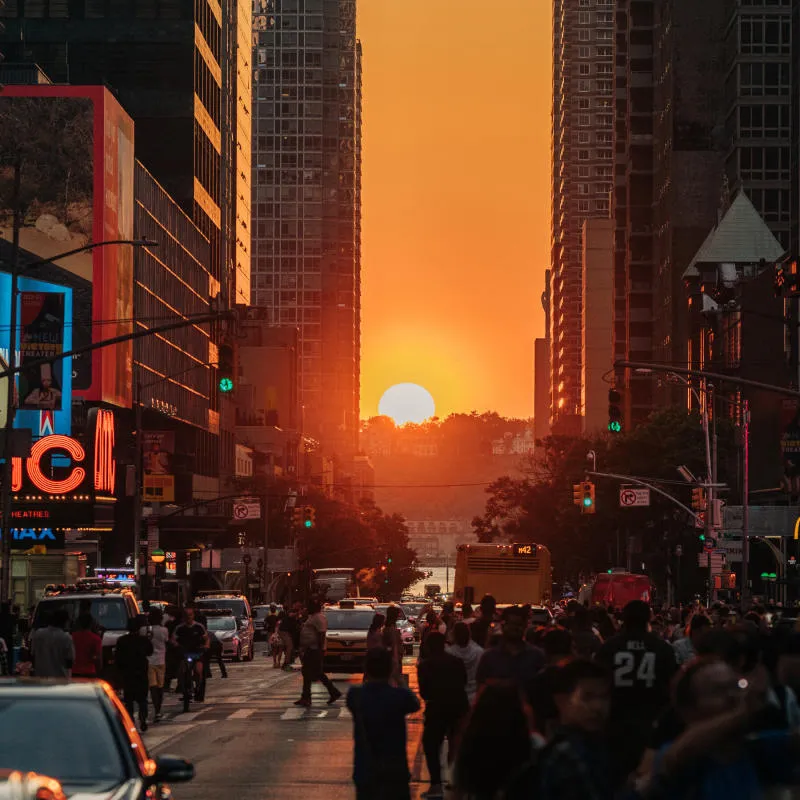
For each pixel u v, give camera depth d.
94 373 165.38
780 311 168.00
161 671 60.97
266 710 65.00
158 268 199.25
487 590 100.56
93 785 19.11
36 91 167.38
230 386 65.00
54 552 151.00
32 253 164.75
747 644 22.25
